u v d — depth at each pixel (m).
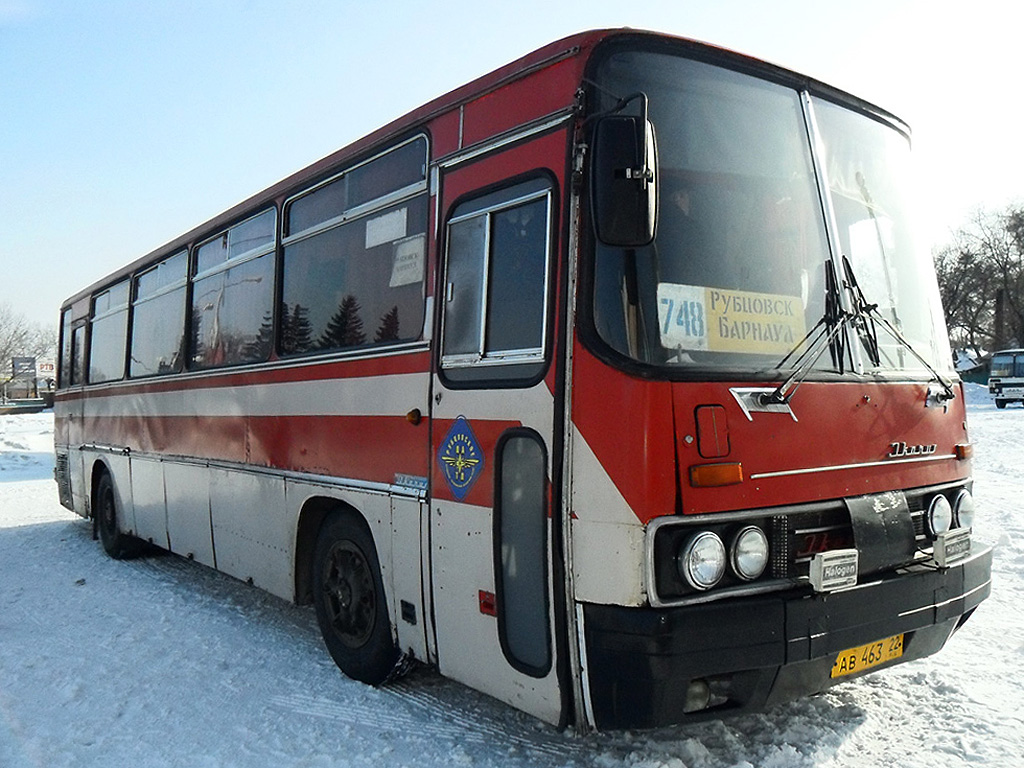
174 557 9.52
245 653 5.78
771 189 3.91
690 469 3.33
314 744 4.27
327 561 5.38
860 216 4.32
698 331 3.52
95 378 10.28
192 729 4.50
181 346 7.71
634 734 4.18
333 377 5.27
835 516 3.68
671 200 3.60
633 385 3.33
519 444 3.79
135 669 5.48
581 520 3.45
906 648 3.95
